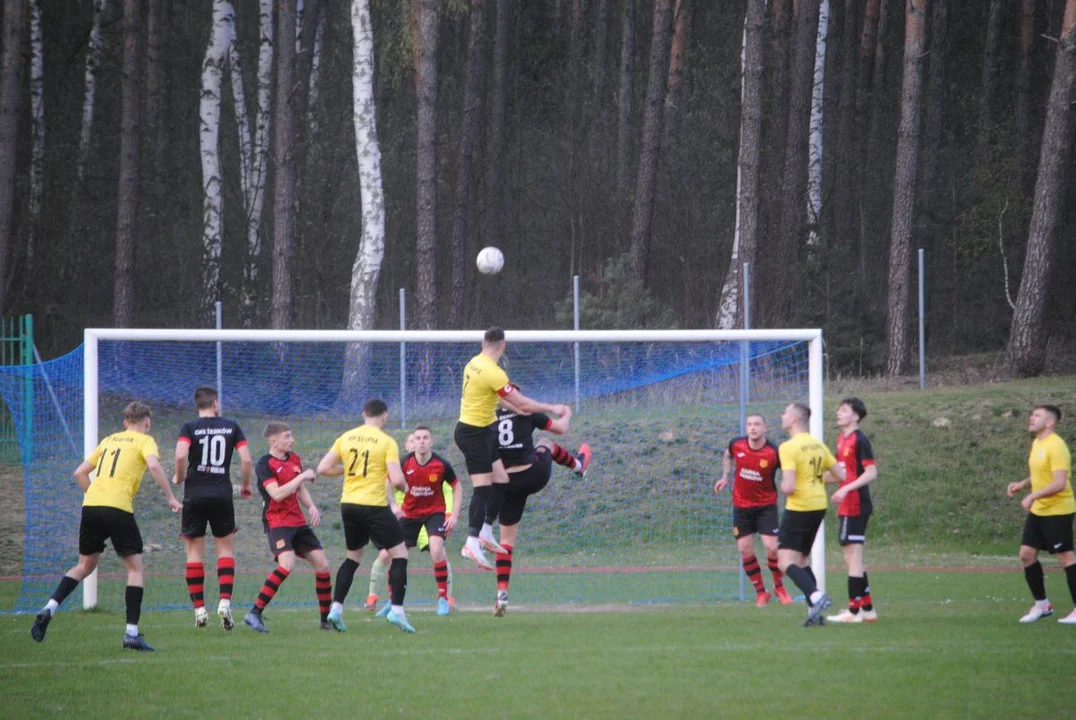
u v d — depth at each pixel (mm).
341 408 76125
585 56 150000
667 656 30422
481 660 30109
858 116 136875
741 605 44219
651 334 46062
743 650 31250
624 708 23984
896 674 27453
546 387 73375
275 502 36281
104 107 132375
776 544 43656
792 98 105000
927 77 145000
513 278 120812
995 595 45312
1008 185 111125
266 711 23984
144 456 33000
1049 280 89438
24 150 118000
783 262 98188
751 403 66562
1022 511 66812
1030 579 36562
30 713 23953
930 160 121562
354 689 26234
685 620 38312
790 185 102188
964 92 139125
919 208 120625
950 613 39281
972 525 65875
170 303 119312
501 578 38656
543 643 33031
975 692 25328
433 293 91562
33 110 113000
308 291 123688
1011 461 71312
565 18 155750
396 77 98188
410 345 85312
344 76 141750
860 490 36938
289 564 35719
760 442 43625
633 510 64125
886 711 23500
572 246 123438
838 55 138500
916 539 65312
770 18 136000
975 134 128375
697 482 64250
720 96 134500
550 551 60906
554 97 148250
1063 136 88812
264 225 131250
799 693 25344
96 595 42812
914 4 94875
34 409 58375
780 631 35000
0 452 75750
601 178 128625
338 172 131125
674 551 60688
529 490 38781
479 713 23625
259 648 32469
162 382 76750
